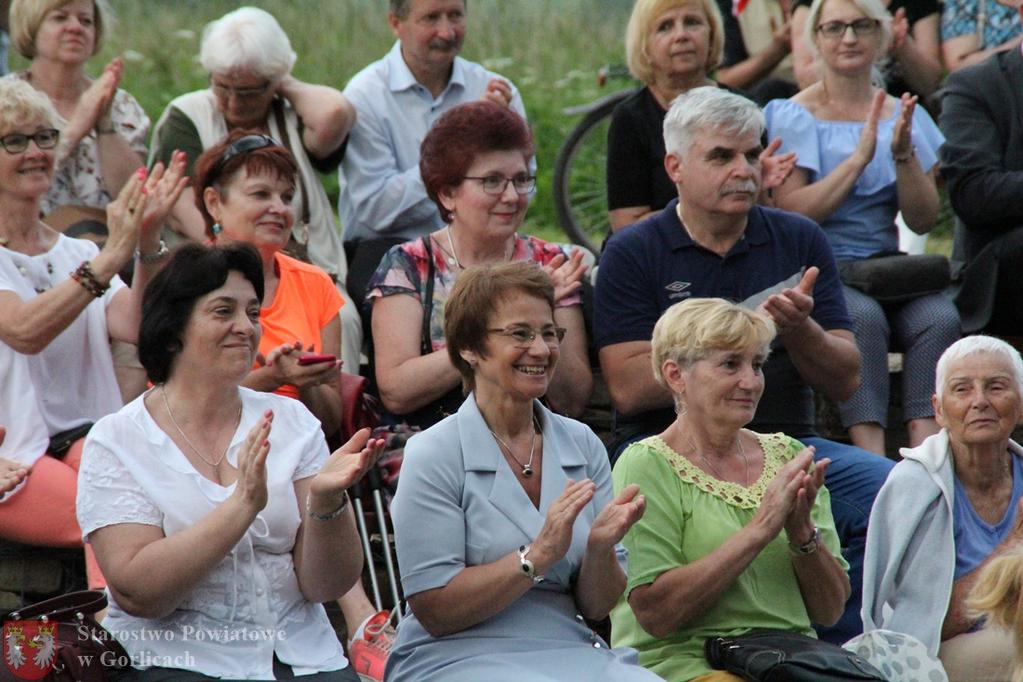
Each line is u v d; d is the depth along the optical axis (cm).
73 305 1698
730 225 1833
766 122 2162
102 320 1808
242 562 1391
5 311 1712
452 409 1831
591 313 2042
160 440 1400
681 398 1567
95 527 1369
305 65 3688
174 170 1775
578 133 2700
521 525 1392
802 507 1470
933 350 2034
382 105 2241
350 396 1798
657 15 2108
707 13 2120
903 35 2433
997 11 2591
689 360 1545
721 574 1452
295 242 2133
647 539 1502
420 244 1886
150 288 1427
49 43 2167
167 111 2211
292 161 1844
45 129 1784
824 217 2103
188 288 1410
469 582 1354
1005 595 1423
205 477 1398
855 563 1748
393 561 1844
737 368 1533
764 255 1850
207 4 3812
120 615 1390
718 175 1800
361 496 1772
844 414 2008
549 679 1334
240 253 1434
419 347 1850
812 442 1827
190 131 2177
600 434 2084
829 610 1522
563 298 1870
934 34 2623
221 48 2134
